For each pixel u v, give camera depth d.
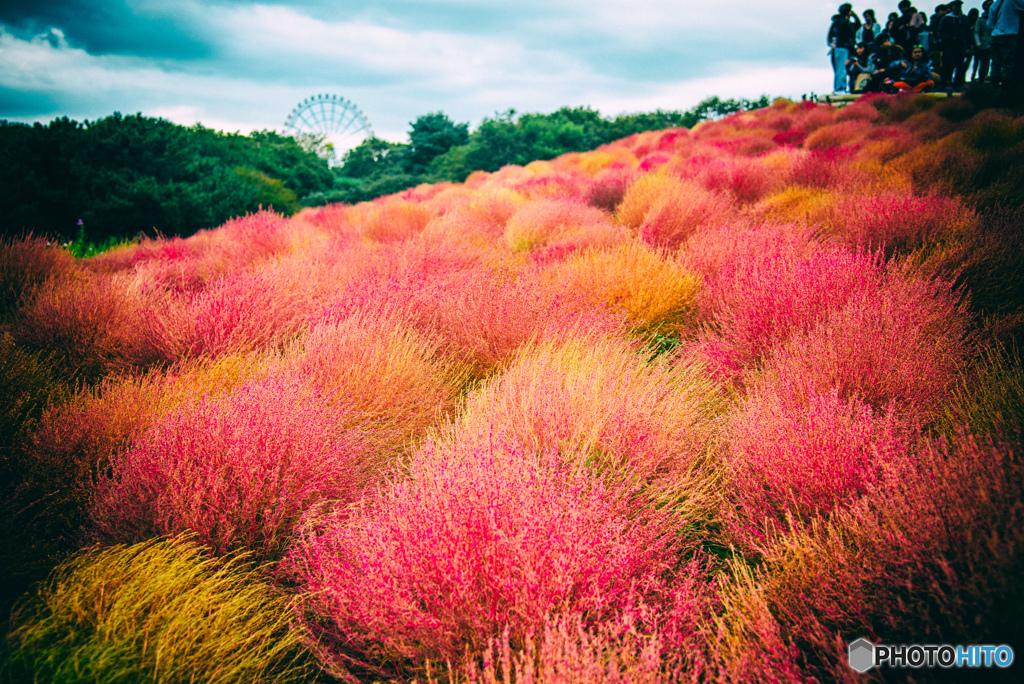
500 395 2.49
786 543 1.42
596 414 2.17
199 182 18.33
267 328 3.32
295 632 1.48
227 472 1.85
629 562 1.46
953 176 5.29
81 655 1.32
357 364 2.63
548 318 3.20
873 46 16.72
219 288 3.57
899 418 1.94
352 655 1.46
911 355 2.17
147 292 3.98
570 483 1.74
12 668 1.31
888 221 3.85
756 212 5.92
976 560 1.15
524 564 1.38
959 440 1.65
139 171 17.06
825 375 2.20
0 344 2.85
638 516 1.63
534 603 1.33
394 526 1.57
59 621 1.41
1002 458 1.39
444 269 4.41
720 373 2.74
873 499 1.44
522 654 1.17
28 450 2.04
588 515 1.55
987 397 1.96
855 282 2.87
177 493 1.75
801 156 7.94
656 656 1.15
